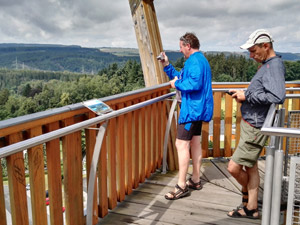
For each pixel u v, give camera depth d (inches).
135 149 113.3
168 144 136.3
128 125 106.9
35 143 53.0
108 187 98.6
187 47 100.4
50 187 69.4
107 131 94.0
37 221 65.5
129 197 109.5
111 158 96.7
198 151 115.0
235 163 87.9
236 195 112.2
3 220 54.5
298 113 105.2
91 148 85.3
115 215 96.3
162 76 140.7
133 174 115.4
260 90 77.6
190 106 100.8
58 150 71.1
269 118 56.2
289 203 51.4
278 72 74.8
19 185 58.8
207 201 106.9
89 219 84.7
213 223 91.7
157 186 119.5
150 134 125.1
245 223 91.7
